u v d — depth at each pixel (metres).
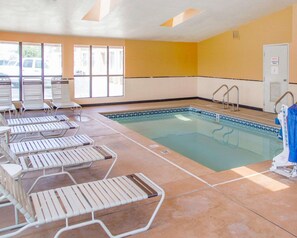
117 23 8.16
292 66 7.75
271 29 8.31
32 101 8.12
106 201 2.41
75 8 6.69
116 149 5.09
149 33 9.50
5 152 3.26
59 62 9.30
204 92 11.36
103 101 10.07
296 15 7.47
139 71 10.55
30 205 2.32
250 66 9.16
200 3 7.04
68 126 5.33
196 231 2.63
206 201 3.20
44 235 2.59
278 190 3.47
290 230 2.64
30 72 8.95
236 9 7.63
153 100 10.97
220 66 10.41
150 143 5.47
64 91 8.59
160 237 2.54
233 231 2.63
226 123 8.44
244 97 9.50
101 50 9.90
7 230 2.66
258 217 2.87
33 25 7.86
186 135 7.24
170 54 11.04
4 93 7.71
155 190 2.63
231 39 9.80
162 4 6.88
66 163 3.33
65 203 2.38
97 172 4.05
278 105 8.29
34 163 3.31
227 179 3.80
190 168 4.20
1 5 6.32
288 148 3.84
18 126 5.28
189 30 9.48
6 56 8.62
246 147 6.25
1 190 2.00
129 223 2.78
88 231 2.65
